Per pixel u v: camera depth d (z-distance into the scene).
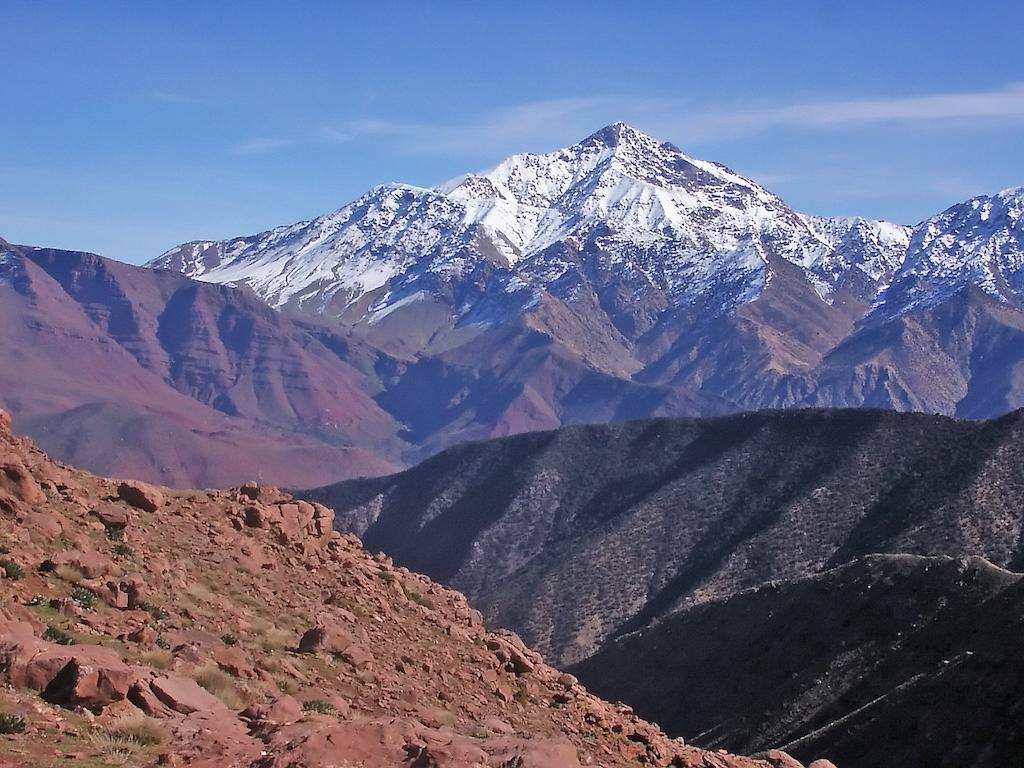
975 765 56.47
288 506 37.72
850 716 67.88
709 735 80.38
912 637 76.56
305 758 15.52
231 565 31.17
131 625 22.52
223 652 22.77
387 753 16.27
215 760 15.62
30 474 28.12
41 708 16.25
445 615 37.97
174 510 34.06
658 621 103.62
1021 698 58.72
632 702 91.75
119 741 15.81
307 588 33.16
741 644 89.88
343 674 26.27
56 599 22.16
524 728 27.78
